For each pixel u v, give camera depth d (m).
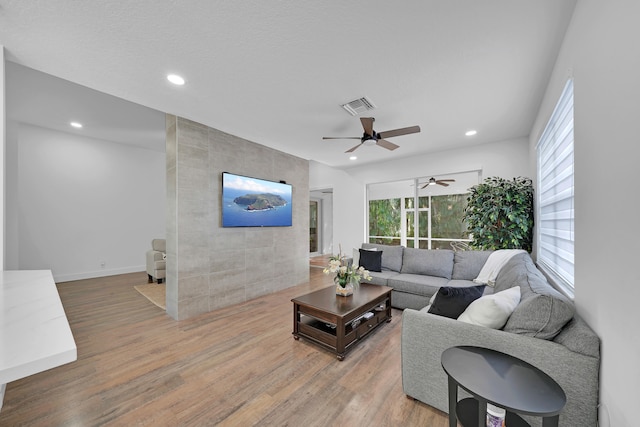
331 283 5.00
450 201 4.77
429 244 5.00
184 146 3.17
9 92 3.12
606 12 1.15
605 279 1.16
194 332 2.78
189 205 3.22
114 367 2.12
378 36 1.70
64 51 1.83
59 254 4.83
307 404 1.71
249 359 2.26
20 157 4.41
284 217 4.50
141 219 5.86
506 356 1.34
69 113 3.83
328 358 2.28
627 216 0.98
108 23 1.57
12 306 0.97
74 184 4.98
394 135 2.95
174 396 1.78
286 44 1.78
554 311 1.35
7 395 1.77
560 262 2.29
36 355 0.60
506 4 1.45
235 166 3.78
